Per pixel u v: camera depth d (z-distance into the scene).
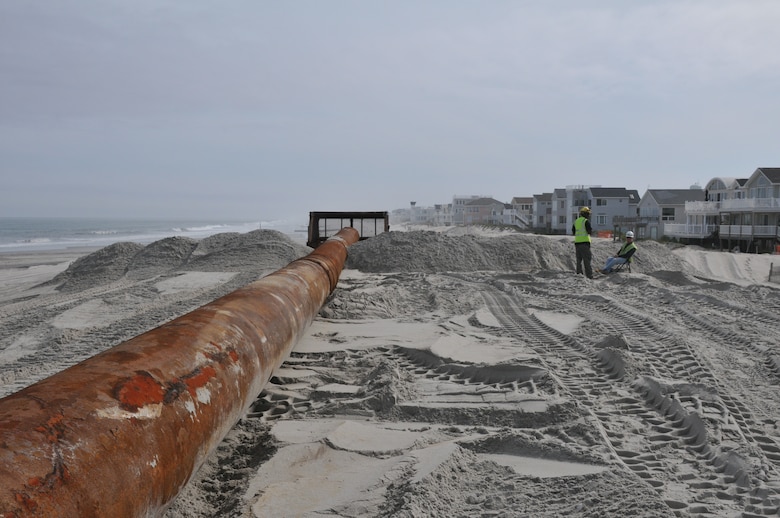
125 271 20.34
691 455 4.44
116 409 2.84
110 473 2.54
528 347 7.93
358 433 5.01
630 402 5.64
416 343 8.20
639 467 4.21
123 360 3.33
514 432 4.80
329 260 11.28
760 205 47.38
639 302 11.78
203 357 3.89
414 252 18.61
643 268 19.55
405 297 12.28
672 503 3.59
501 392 5.95
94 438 2.59
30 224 196.00
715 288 14.19
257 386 4.63
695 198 65.62
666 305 11.42
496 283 14.49
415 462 4.24
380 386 6.11
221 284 16.08
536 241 20.17
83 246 63.78
